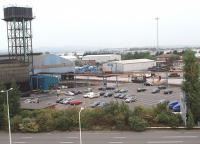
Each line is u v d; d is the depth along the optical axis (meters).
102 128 58.09
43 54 147.62
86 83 137.88
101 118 59.81
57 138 53.69
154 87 119.50
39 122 59.06
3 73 104.81
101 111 60.56
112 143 49.47
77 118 59.25
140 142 49.50
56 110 63.16
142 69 183.62
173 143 48.47
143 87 120.44
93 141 50.94
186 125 56.81
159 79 129.75
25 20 122.06
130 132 55.94
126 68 175.75
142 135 53.62
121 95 98.12
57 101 93.44
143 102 88.25
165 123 58.31
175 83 124.94
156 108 62.03
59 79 137.00
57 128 58.91
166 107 62.09
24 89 113.06
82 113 60.19
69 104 90.56
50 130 58.66
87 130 58.03
